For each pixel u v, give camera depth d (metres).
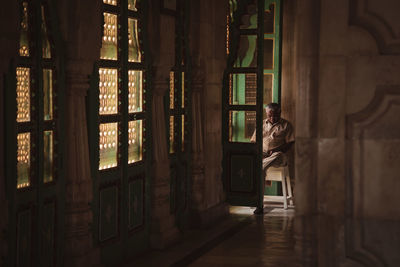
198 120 8.05
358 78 3.29
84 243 5.48
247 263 6.38
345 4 3.28
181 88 7.62
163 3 6.76
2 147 4.35
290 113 10.31
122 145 6.21
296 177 3.39
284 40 10.27
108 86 6.03
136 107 6.62
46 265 5.08
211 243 7.22
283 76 10.31
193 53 7.93
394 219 3.29
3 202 4.38
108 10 5.85
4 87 4.42
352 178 3.32
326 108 3.32
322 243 3.36
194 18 7.90
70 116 5.39
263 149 9.64
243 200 9.08
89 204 5.62
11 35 4.39
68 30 5.27
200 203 8.04
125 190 6.29
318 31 3.32
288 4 10.23
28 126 4.80
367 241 3.32
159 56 6.75
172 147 7.48
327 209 3.35
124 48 6.17
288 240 7.40
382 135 3.28
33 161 4.88
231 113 9.16
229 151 9.12
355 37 3.28
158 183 6.91
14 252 4.59
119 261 6.21
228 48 9.05
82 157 5.47
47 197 5.09
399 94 3.25
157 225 6.89
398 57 3.25
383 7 3.24
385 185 3.29
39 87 4.91
